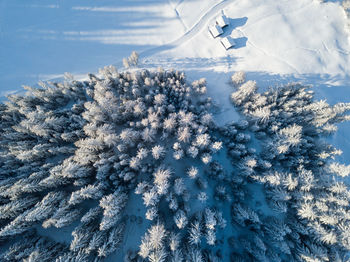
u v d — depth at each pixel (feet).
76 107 102.83
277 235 81.20
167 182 86.38
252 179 97.86
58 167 79.36
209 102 120.06
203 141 92.43
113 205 76.95
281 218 93.66
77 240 70.18
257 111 107.34
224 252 92.43
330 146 98.02
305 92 111.75
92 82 118.32
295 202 89.56
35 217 71.05
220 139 110.11
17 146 88.22
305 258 77.20
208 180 102.94
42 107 103.81
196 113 114.73
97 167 88.07
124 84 115.44
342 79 143.54
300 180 88.63
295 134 100.12
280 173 92.38
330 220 76.79
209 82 140.05
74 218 81.05
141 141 100.58
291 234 84.12
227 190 100.83
